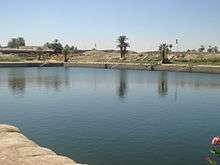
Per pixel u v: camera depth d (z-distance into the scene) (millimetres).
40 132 34781
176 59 171000
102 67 179500
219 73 132500
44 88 84250
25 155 13156
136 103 58406
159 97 67062
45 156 13141
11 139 15188
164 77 117938
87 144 29797
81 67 188125
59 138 32031
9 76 121062
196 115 46156
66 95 70500
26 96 68500
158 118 43469
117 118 43250
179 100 62594
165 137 32531
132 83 96938
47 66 191875
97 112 48188
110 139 31562
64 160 12750
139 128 36906
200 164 24359
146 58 182750
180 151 27719
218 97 66875
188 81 101562
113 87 86938
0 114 46719
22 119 42656
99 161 25047
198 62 160250
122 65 171000
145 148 28531
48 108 52156
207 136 33156
